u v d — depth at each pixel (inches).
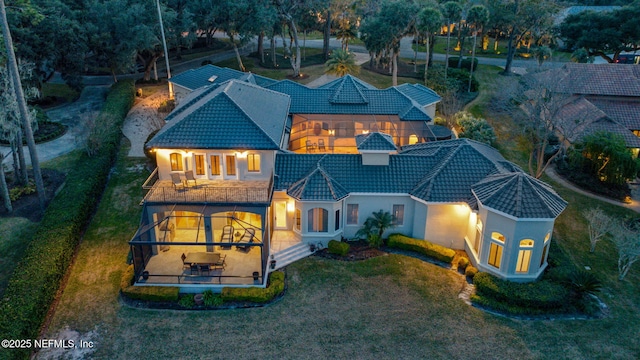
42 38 2063.2
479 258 1250.6
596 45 3043.8
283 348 1014.4
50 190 1533.0
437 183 1325.0
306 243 1354.6
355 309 1125.7
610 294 1240.2
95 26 2257.6
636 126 2068.2
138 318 1090.1
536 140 1996.8
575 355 1015.0
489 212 1194.0
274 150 1301.7
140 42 2272.4
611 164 1750.7
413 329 1071.6
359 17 3105.3
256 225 1395.2
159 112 2162.9
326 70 2518.5
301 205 1316.4
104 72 2807.6
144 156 1817.2
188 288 1171.3
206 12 2586.1
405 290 1190.3
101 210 1483.8
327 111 1916.8
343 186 1352.1
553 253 1316.4
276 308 1127.6
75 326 1059.3
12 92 1428.4
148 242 1139.9
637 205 1696.6
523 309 1133.7
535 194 1176.2
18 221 1368.1
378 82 2753.4
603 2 4180.6
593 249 1433.3
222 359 986.1
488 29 3314.5
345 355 999.0
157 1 2177.7
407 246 1342.3
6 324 949.8
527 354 1013.2
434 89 2512.3
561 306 1146.7
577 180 1829.5
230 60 3048.7
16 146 1624.0
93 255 1289.4
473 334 1062.4
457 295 1182.9
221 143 1290.6
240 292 1141.7
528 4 2834.6
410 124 1881.2
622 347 1042.1
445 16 2593.5
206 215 1214.9
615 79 2261.3
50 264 1126.4
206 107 1368.1
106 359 980.6
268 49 3427.7
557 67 2084.2
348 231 1395.2
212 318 1095.6
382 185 1357.0
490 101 2586.1
